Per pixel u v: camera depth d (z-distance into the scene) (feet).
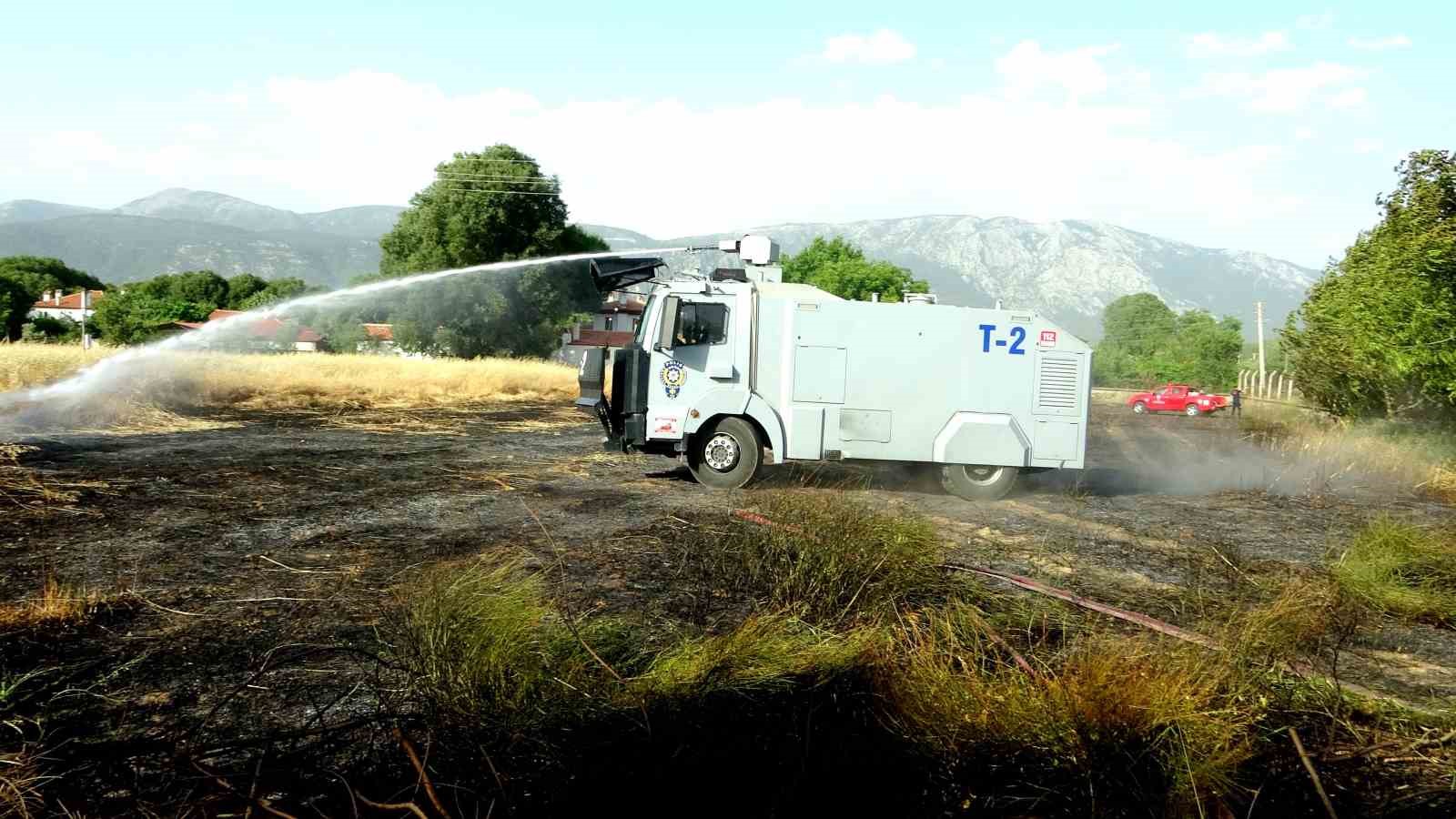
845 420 32.22
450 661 10.28
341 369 76.43
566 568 19.20
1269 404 113.50
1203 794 8.61
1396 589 18.58
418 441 45.21
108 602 15.62
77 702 11.21
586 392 32.55
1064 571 20.88
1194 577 20.59
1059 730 9.29
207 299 361.71
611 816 8.27
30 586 16.48
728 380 32.09
